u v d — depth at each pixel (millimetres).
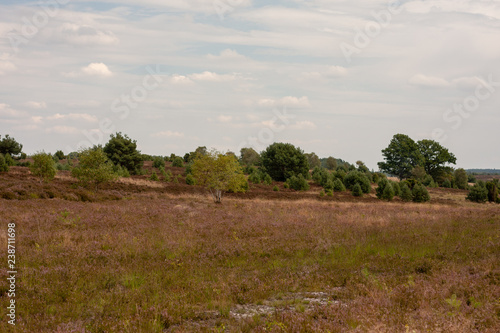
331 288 8477
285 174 72688
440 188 73938
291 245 13180
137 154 62531
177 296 7496
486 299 6883
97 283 8367
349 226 17609
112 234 14109
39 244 11977
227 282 8633
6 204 20266
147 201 30594
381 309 6250
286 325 5746
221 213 22656
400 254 11586
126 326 5816
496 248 12305
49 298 7289
